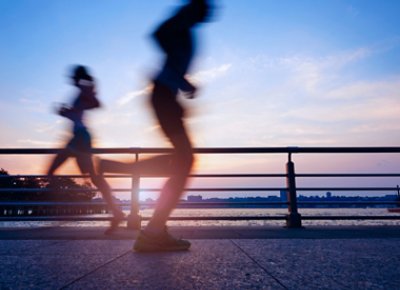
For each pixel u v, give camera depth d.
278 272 1.42
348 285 1.19
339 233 3.19
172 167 2.05
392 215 4.34
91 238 2.89
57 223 4.77
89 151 3.14
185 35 1.99
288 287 1.17
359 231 3.42
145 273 1.40
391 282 1.24
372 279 1.29
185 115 2.04
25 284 1.22
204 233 3.21
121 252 2.04
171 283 1.22
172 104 1.97
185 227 3.99
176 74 1.96
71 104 3.16
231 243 2.43
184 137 2.03
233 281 1.25
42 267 1.55
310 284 1.21
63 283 1.23
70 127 3.12
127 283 1.23
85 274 1.39
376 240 2.60
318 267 1.52
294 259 1.74
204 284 1.21
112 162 2.01
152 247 2.01
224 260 1.72
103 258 1.81
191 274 1.38
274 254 1.91
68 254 1.96
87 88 3.22
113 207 3.20
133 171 2.02
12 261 1.72
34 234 3.24
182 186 2.04
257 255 1.87
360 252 1.98
